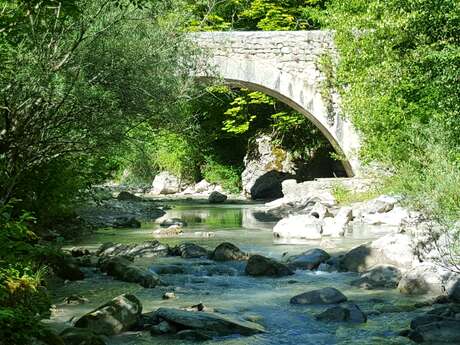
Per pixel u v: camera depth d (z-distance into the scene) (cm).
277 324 657
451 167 872
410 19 1371
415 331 595
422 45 1384
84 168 1314
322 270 984
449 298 729
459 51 1183
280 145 2928
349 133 2202
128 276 883
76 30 957
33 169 1041
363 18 1606
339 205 1939
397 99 1502
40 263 847
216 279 913
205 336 601
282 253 1131
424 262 859
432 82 1317
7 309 414
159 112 1122
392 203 1700
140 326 634
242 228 1590
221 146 3325
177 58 1185
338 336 611
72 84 887
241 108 2955
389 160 1480
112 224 1611
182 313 638
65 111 938
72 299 743
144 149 1262
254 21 3086
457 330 588
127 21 1066
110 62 1023
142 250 1123
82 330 561
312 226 1381
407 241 955
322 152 2922
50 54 926
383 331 627
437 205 848
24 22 773
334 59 2181
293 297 761
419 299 764
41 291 582
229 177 3225
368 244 981
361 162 1995
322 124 2206
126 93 1059
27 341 448
